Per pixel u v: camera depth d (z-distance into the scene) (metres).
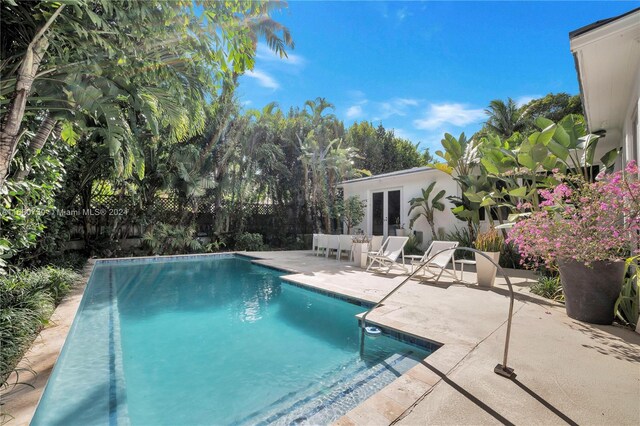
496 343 3.04
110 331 4.08
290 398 2.59
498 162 7.10
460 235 9.83
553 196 3.95
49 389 2.51
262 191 14.31
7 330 2.90
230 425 2.27
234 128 12.42
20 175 4.04
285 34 12.39
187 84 4.50
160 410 2.47
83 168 8.24
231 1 3.40
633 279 3.46
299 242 14.34
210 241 13.02
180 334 4.11
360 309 4.90
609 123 6.97
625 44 3.90
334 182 14.78
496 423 1.85
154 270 9.02
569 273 3.75
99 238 10.20
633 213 3.39
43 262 6.71
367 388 2.60
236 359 3.35
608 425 1.84
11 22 2.88
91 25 3.13
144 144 9.38
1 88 2.96
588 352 2.82
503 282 6.05
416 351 3.28
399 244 7.70
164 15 3.13
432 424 1.85
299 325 4.43
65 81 3.21
